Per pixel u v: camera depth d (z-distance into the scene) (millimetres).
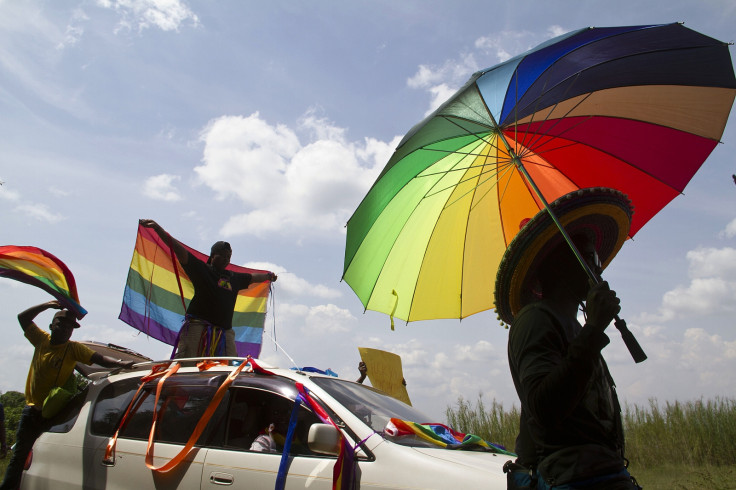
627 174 3822
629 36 3477
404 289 4074
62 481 4863
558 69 3508
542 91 3562
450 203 4031
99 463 4703
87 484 4688
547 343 2023
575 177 3934
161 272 7418
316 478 3670
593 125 3764
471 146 3844
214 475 4051
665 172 3736
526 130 3744
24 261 6293
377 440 3719
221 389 4414
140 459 4469
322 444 3518
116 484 4500
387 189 3816
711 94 3469
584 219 2383
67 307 6059
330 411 3977
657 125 3668
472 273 4059
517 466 2188
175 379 4820
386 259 4051
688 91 3512
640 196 3824
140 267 7270
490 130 3668
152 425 4609
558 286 2334
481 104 3533
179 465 4234
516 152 3820
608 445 2053
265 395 4320
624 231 2596
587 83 3602
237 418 4305
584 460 1931
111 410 5035
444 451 3820
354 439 3762
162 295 7398
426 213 4027
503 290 2391
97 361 6020
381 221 3959
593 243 2533
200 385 4629
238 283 6859
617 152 3795
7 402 14852
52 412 5363
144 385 4953
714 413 11383
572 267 2344
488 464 3621
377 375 7293
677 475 9750
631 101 3652
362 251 3982
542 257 2348
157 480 4297
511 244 2316
